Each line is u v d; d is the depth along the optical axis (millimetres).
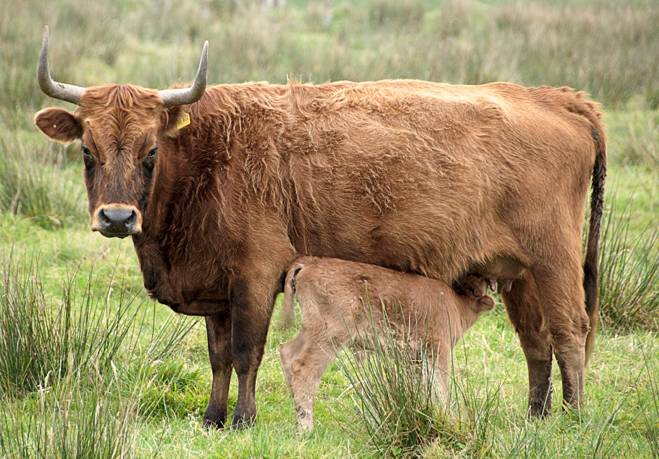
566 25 44531
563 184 13789
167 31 46219
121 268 18781
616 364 15516
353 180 13250
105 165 12516
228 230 13070
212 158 13211
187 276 13414
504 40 40031
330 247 13445
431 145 13352
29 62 32719
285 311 12820
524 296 14141
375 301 13109
